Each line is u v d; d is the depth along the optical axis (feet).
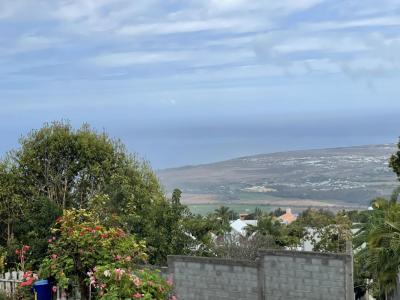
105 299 25.43
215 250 88.53
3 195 76.18
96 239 27.78
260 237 103.96
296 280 47.88
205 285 51.47
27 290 30.12
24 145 82.28
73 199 82.38
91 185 82.79
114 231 29.04
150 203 72.28
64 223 28.40
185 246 72.33
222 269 50.88
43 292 27.63
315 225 147.95
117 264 27.12
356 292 120.67
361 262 102.99
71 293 31.19
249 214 301.02
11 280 33.12
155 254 67.56
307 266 47.39
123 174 80.43
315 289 47.09
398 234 68.33
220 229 97.60
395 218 72.69
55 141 81.61
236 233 119.03
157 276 27.99
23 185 80.43
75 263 27.55
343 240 132.46
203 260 51.60
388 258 68.74
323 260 46.73
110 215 60.95
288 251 48.24
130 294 25.76
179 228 71.15
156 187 82.99
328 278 46.57
